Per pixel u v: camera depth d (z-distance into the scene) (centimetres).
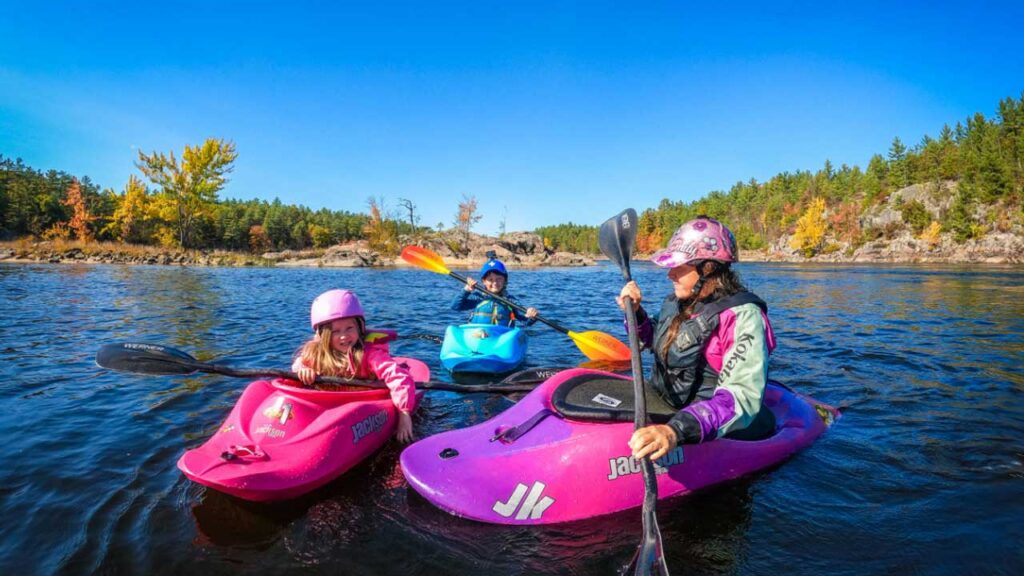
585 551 244
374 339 395
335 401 345
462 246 5947
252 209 8994
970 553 233
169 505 280
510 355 601
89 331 803
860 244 8619
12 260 3631
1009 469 318
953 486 298
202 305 1171
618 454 285
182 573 225
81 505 278
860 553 236
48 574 222
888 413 425
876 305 1230
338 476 317
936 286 1867
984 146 9794
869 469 322
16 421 401
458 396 485
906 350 674
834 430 387
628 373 590
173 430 384
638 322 371
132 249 4472
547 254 6384
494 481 279
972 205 8325
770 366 589
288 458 298
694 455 302
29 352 646
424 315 1064
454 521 269
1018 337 767
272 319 958
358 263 4284
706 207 13112
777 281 2230
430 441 318
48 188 7644
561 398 316
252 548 245
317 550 244
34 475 312
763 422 358
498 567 231
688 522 266
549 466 282
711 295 292
